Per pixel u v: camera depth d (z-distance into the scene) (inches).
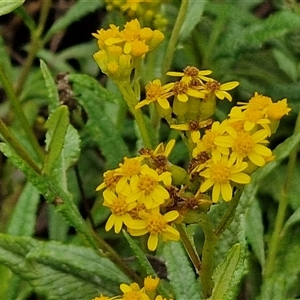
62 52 28.0
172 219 14.5
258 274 20.5
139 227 14.6
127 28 16.5
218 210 17.2
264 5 28.5
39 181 17.1
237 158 14.5
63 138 17.2
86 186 23.7
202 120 15.4
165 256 17.7
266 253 20.7
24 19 23.1
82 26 30.9
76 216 17.6
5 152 16.8
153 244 14.5
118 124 22.0
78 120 22.5
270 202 21.9
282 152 18.1
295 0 25.8
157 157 14.8
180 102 15.4
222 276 14.9
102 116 20.9
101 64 16.3
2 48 25.9
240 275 15.2
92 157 24.2
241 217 17.0
